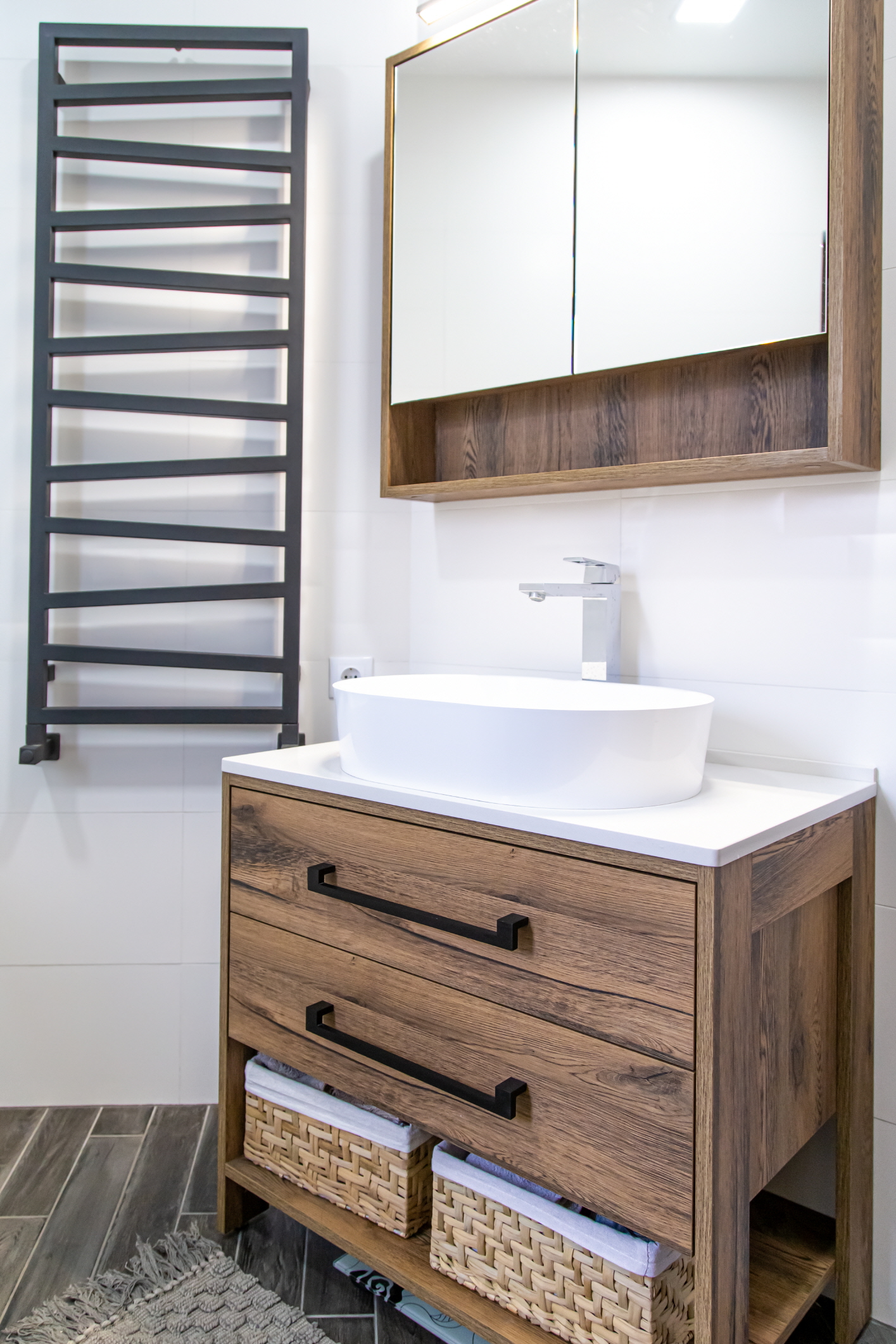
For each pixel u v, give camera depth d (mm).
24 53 1779
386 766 1209
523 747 1065
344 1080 1271
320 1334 1247
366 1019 1229
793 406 1344
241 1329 1251
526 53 1551
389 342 1712
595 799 1066
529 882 1042
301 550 1792
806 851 1080
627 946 958
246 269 1820
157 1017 1849
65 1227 1460
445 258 1649
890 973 1283
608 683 1418
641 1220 958
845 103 1180
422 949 1159
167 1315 1273
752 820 1019
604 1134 985
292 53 1739
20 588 1819
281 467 1746
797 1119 1125
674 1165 929
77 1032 1843
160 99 1719
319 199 1831
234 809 1427
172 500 1832
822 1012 1183
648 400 1493
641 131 1423
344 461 1848
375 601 1856
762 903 982
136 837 1837
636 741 1062
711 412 1426
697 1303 919
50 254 1728
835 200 1175
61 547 1818
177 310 1821
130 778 1835
